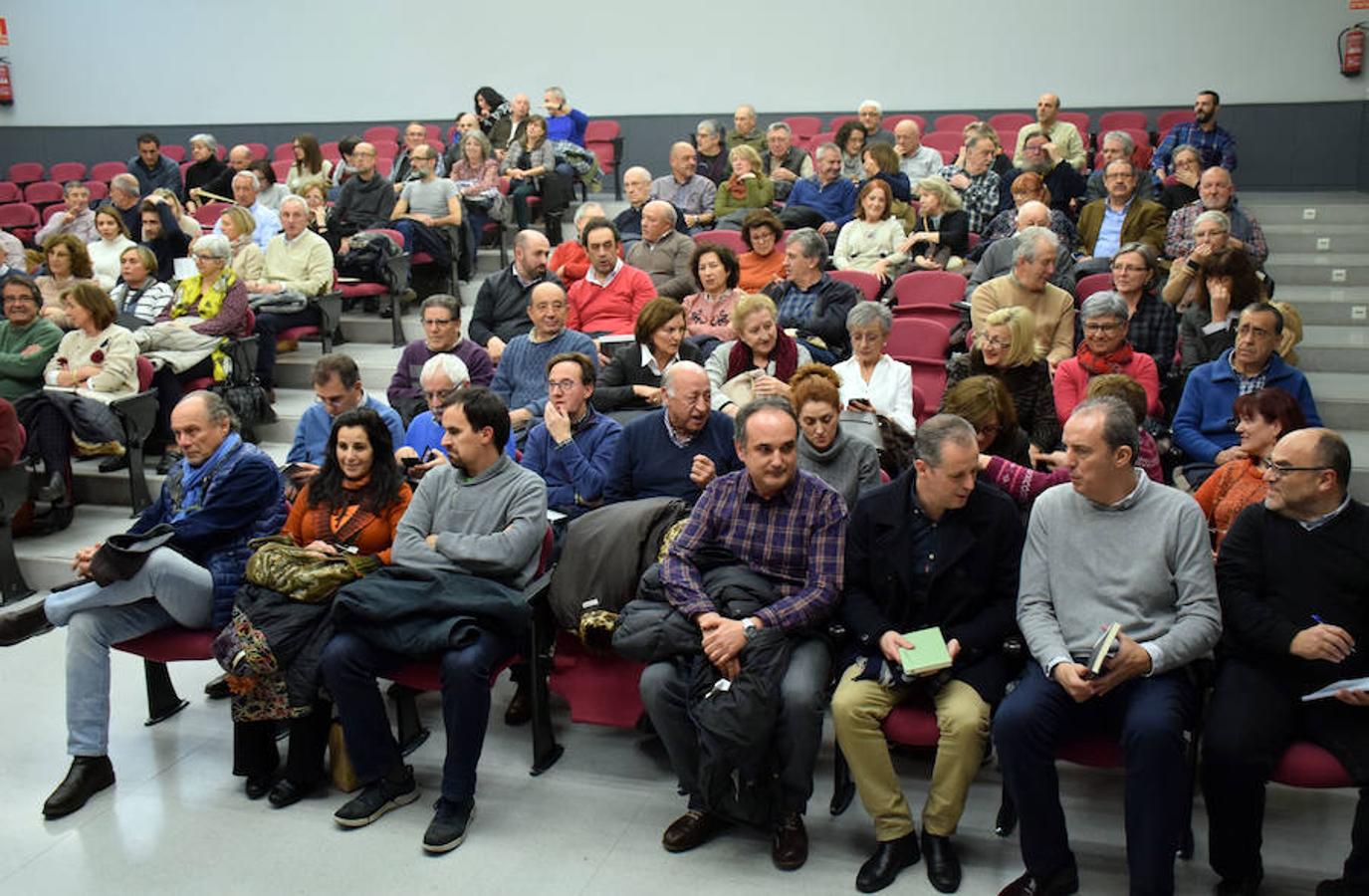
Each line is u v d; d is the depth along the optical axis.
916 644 2.60
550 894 2.60
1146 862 2.35
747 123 8.23
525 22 10.85
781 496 2.90
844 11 10.09
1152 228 5.85
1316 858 2.65
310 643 2.93
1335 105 9.05
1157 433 3.80
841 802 2.90
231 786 3.12
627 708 3.04
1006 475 3.12
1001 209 6.77
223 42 11.62
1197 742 2.58
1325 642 2.41
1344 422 4.88
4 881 2.69
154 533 3.09
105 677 3.09
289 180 8.54
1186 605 2.53
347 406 3.93
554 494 3.64
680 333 4.36
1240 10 9.14
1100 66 9.55
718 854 2.74
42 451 4.80
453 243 7.19
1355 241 6.97
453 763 2.82
